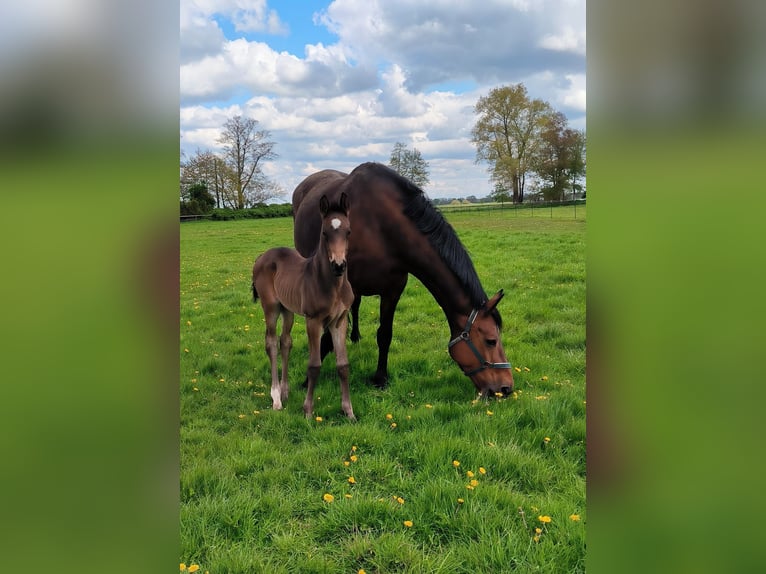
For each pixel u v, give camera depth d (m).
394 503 2.63
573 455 3.14
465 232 15.52
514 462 2.95
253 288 4.52
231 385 4.48
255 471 3.01
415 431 3.40
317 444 3.35
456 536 2.41
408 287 8.12
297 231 5.70
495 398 3.94
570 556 2.19
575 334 5.43
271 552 2.31
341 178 5.27
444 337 5.66
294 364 5.06
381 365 4.49
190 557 2.24
